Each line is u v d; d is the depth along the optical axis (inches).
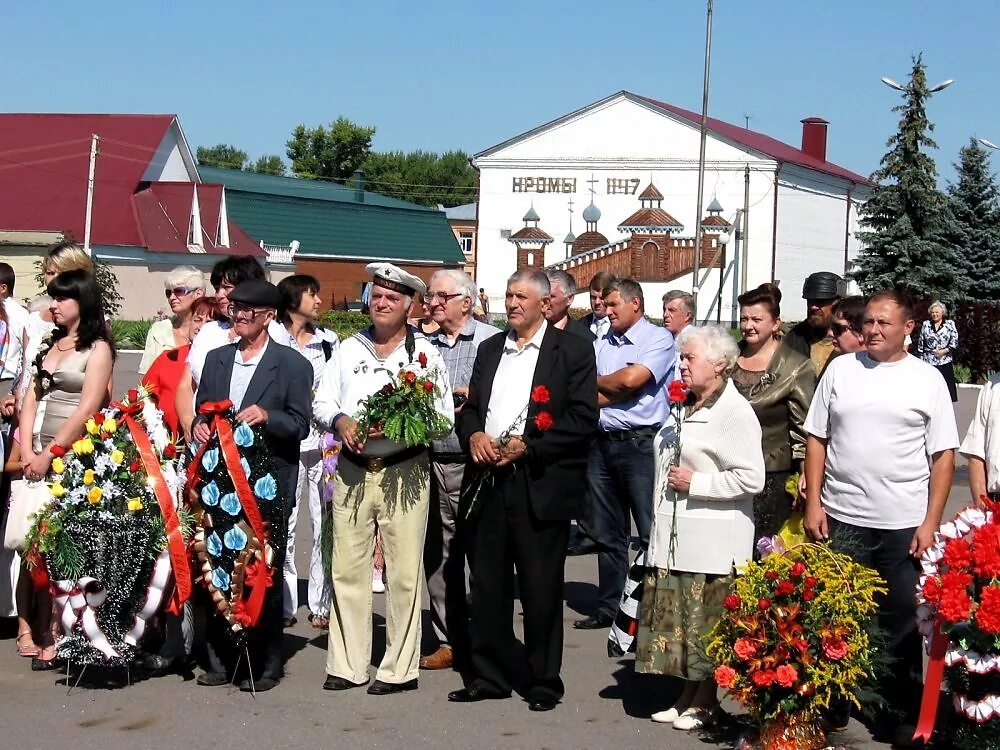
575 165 2556.6
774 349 274.4
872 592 222.7
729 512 237.3
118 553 258.4
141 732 235.3
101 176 1926.7
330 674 266.4
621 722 245.4
